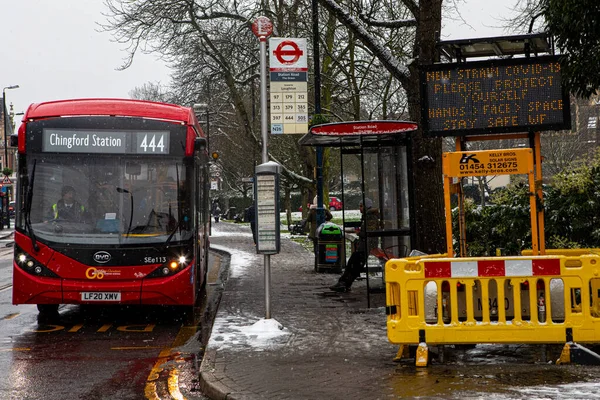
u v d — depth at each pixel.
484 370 7.11
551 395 5.90
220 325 10.41
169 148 11.92
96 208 11.61
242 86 28.09
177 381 7.69
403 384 6.59
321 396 6.27
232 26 25.48
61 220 11.52
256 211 10.12
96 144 11.78
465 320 7.92
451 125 9.73
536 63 9.59
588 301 7.56
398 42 23.92
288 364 7.70
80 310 13.57
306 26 23.78
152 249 11.56
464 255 9.52
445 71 9.73
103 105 12.06
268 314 10.23
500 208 13.51
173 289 11.58
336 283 16.00
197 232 12.77
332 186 60.97
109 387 7.40
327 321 10.65
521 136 10.05
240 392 6.53
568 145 42.22
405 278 7.75
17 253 11.45
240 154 48.31
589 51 9.83
